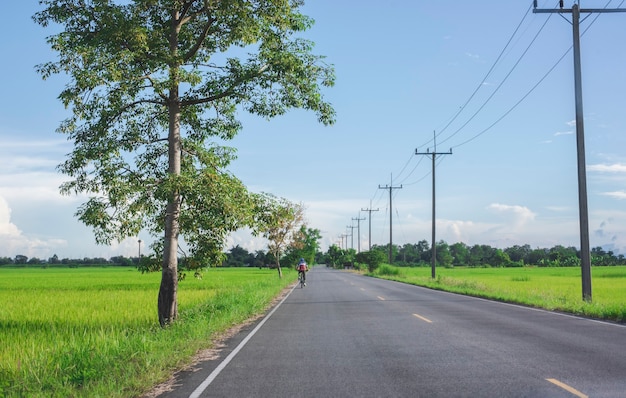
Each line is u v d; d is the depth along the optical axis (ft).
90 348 30.07
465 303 72.08
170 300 45.52
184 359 30.73
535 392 21.88
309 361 30.01
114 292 104.47
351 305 69.67
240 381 25.17
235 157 53.62
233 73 48.47
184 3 47.29
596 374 25.20
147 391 23.58
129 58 40.09
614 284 128.98
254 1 45.57
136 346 31.76
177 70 43.01
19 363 26.84
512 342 35.60
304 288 118.73
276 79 47.47
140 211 45.73
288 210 49.37
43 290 114.11
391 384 23.90
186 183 42.39
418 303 72.28
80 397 21.36
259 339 39.42
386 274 218.38
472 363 28.45
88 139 44.73
